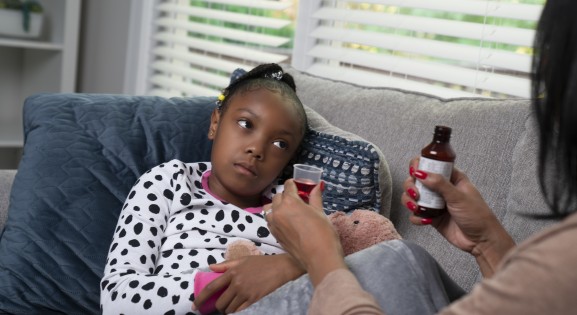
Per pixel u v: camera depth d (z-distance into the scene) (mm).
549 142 845
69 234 1548
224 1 2859
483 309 725
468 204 1148
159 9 3184
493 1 1986
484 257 1182
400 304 1006
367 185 1506
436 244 1512
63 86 3264
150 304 1288
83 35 3561
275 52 2797
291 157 1562
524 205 1400
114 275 1366
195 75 2988
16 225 1564
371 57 2320
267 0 2686
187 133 1745
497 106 1574
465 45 2084
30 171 1620
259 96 1518
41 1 3355
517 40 1909
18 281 1498
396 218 1604
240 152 1495
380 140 1689
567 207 885
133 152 1674
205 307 1281
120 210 1599
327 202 1530
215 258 1447
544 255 697
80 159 1637
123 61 3275
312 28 2529
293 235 1058
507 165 1496
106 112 1733
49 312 1475
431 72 2135
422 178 1136
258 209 1564
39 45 3164
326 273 976
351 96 1832
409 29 2174
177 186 1519
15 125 3529
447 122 1607
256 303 1111
